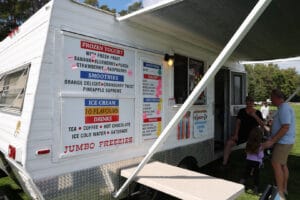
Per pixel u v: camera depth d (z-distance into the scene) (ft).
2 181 14.67
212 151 15.96
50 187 7.59
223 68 18.75
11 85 10.39
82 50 8.48
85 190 8.48
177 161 12.62
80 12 8.46
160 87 11.58
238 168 18.21
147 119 10.87
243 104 21.77
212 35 12.05
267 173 17.46
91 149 8.64
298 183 15.71
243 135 17.22
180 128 12.89
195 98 7.47
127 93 9.99
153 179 8.86
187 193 7.69
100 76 9.00
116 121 9.52
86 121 8.52
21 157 7.26
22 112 7.98
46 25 7.75
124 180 9.77
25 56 9.09
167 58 11.89
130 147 10.07
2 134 10.07
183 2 8.29
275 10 9.30
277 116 12.78
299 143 30.30
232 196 7.62
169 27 10.78
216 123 20.45
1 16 42.55
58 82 7.82
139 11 9.13
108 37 9.30
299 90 17.34
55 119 7.72
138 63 10.50
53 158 7.64
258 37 12.96
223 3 8.40
